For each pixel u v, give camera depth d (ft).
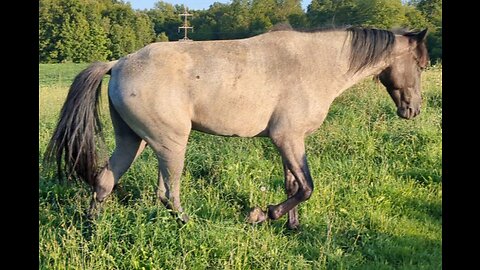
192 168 18.71
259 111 13.75
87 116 13.47
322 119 14.30
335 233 14.32
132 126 13.66
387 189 17.30
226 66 13.42
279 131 13.88
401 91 15.42
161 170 14.12
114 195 15.58
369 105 25.23
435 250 13.69
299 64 13.85
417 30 15.64
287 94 13.75
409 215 16.08
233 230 13.41
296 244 13.67
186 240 12.84
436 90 28.89
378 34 14.48
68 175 14.01
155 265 11.96
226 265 12.11
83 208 14.60
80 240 12.67
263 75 13.60
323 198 16.31
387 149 20.79
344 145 20.92
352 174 18.48
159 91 13.04
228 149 19.77
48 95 40.52
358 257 13.25
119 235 12.88
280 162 19.56
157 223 13.14
